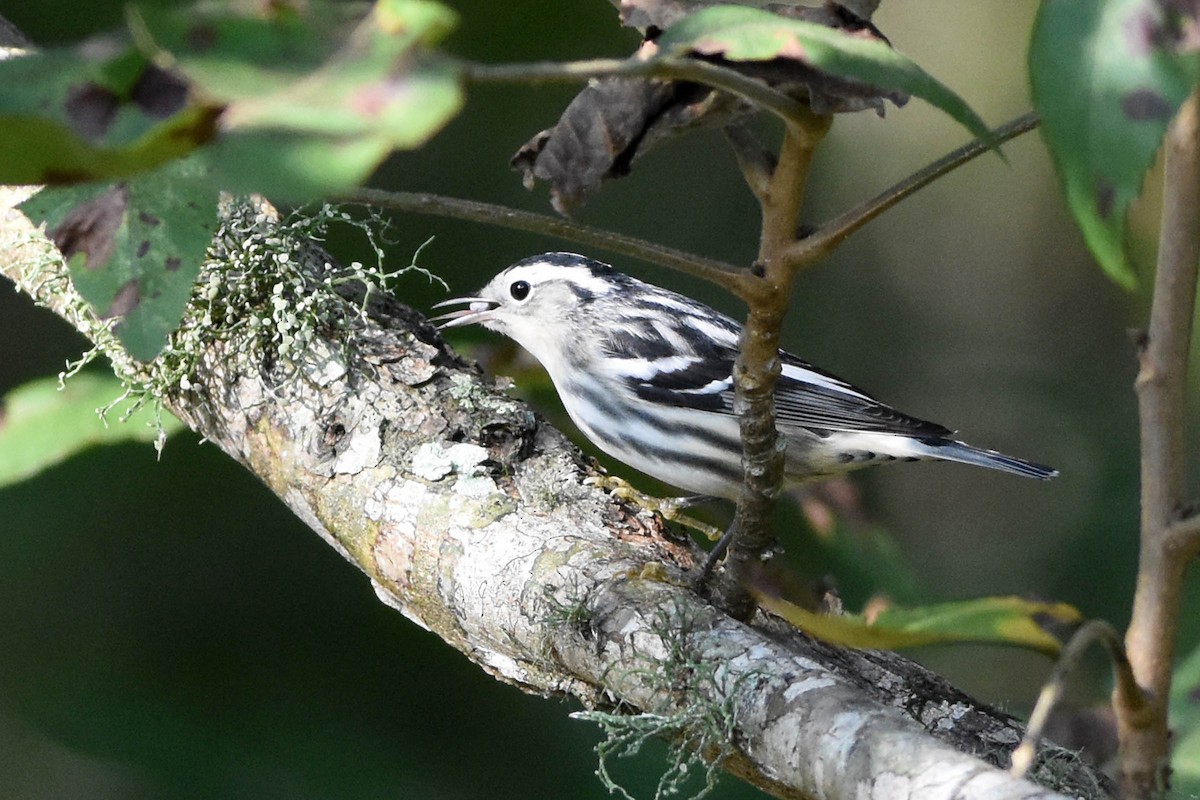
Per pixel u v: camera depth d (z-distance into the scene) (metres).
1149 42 2.76
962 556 13.66
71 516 10.72
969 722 6.02
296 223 7.18
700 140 14.10
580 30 12.48
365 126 2.48
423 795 9.95
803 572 9.22
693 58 4.02
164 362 7.07
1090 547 12.90
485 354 9.05
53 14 11.42
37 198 5.28
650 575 5.98
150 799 9.87
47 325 11.83
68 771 10.27
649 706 5.48
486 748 10.20
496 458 6.88
